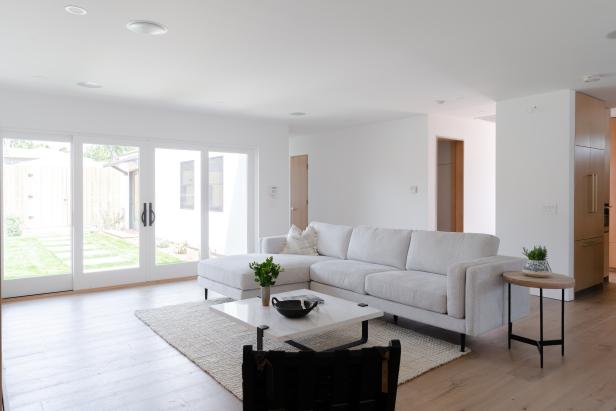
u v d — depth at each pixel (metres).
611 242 6.82
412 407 2.42
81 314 4.28
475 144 7.49
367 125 7.50
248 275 4.18
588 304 4.75
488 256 3.73
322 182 8.51
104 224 5.57
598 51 3.66
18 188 5.02
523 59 3.88
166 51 3.64
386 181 7.21
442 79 4.54
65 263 5.34
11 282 4.98
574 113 4.98
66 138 5.32
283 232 7.27
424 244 4.20
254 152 7.00
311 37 3.33
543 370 2.93
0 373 1.35
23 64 3.97
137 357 3.16
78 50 3.60
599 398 2.54
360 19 3.00
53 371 2.91
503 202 5.50
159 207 6.00
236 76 4.41
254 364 1.06
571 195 4.95
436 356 3.14
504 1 2.72
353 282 4.07
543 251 3.25
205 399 2.53
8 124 4.88
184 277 6.20
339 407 1.11
